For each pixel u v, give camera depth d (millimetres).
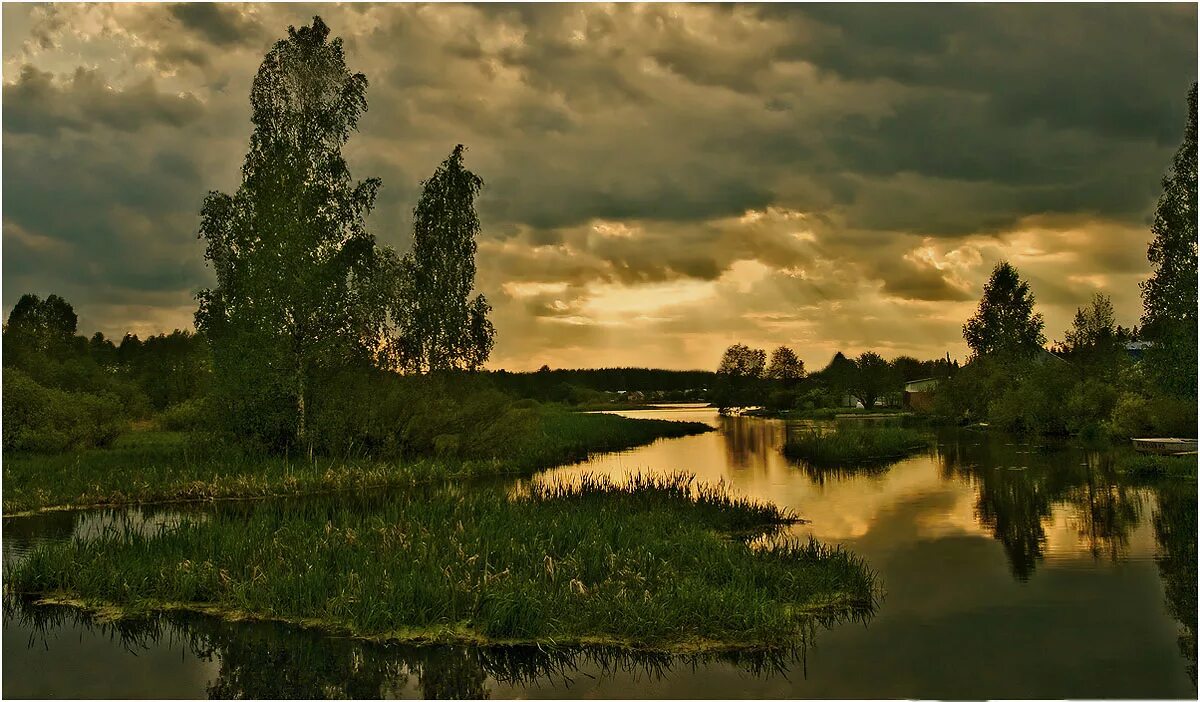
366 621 10812
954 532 18094
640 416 94875
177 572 12805
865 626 11297
